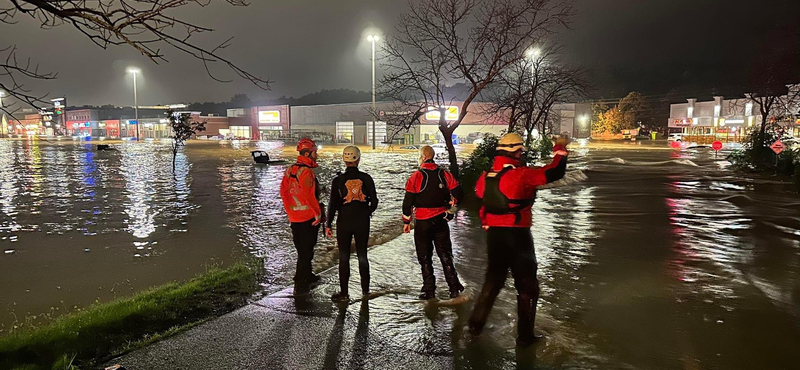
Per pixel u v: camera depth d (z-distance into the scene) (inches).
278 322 187.8
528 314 166.6
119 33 127.0
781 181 721.0
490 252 173.2
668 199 540.1
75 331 174.1
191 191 725.9
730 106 2586.1
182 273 296.8
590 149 1902.1
